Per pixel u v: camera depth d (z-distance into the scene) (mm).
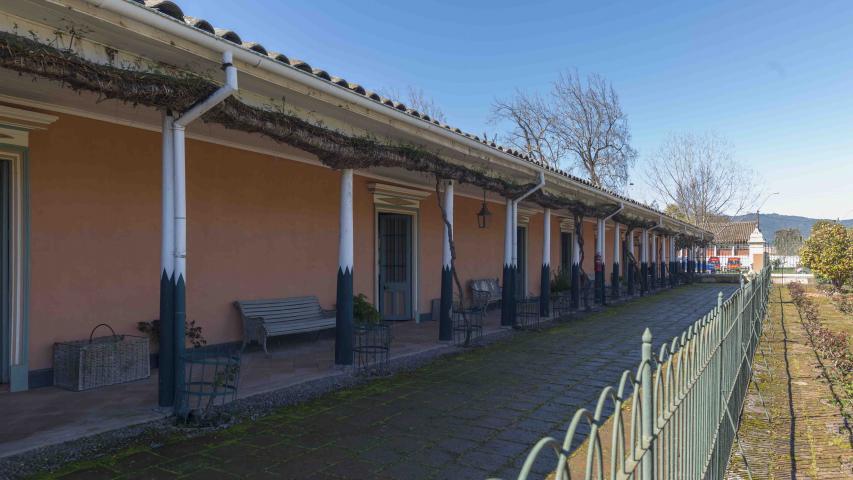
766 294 13625
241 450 4066
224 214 7438
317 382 6066
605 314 13602
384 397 5609
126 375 5812
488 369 7020
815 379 7078
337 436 4422
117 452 3943
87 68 3791
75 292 5828
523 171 10445
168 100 4355
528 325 11086
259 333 7367
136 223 6391
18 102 5352
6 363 5473
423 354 7891
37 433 4172
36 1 3369
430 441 4352
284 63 4930
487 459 3994
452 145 8039
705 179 36625
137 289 6387
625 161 31500
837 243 21016
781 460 4457
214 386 4777
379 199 10461
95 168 6023
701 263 37562
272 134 5430
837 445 4746
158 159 6645
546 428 4715
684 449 2873
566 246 19688
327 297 9164
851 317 14227
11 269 5367
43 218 5582
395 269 11516
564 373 6844
